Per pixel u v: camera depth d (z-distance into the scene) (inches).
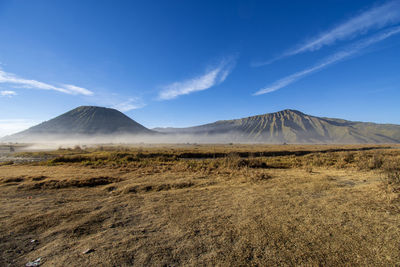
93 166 719.1
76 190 365.7
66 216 221.1
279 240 155.4
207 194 303.4
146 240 161.8
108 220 208.1
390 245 142.1
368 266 121.6
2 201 291.9
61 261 134.5
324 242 150.4
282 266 124.4
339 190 298.5
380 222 179.9
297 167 652.1
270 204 243.1
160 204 258.4
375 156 599.5
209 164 698.2
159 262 131.4
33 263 132.6
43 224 199.6
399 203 220.1
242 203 251.8
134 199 287.4
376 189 284.4
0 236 173.8
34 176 468.8
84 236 172.7
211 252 142.0
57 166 749.9
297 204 239.5
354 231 165.6
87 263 131.3
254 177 424.5
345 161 720.3
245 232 170.6
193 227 184.5
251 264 127.2
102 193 341.1
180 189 350.6
